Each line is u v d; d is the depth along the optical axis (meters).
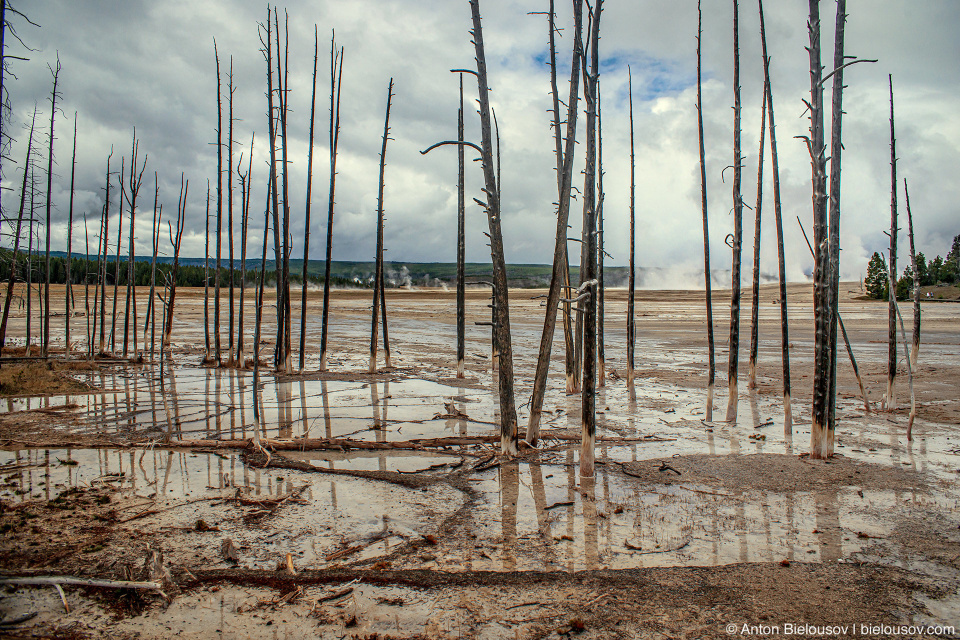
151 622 4.19
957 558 5.16
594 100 7.67
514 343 26.72
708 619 4.21
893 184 11.37
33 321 32.97
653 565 5.07
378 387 15.28
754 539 5.61
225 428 10.48
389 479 7.54
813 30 7.95
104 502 6.60
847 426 10.42
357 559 5.21
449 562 5.15
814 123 8.00
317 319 41.31
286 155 15.62
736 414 11.28
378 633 4.04
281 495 6.88
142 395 13.71
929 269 82.38
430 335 30.70
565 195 8.36
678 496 6.86
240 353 17.77
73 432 9.98
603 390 14.73
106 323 33.56
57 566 4.97
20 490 6.99
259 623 4.18
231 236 18.69
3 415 11.28
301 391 14.61
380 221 17.42
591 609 4.36
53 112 15.88
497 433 10.02
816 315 8.24
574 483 7.39
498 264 8.42
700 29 10.93
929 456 8.46
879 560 5.14
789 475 7.60
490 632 4.06
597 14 7.62
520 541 5.60
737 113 10.23
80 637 3.98
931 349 22.66
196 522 6.05
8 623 4.13
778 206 10.46
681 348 24.66
